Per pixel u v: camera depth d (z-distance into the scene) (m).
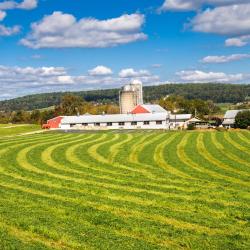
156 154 60.12
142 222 24.72
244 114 123.06
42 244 20.95
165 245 21.02
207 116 196.50
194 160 53.94
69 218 25.75
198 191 34.59
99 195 33.19
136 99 175.88
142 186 36.91
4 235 22.22
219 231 23.59
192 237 22.14
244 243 21.39
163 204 29.98
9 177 42.59
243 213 27.41
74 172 45.62
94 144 74.38
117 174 43.97
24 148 69.38
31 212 27.16
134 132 109.44
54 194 33.72
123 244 20.66
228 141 75.69
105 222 24.72
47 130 136.00
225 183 38.56
